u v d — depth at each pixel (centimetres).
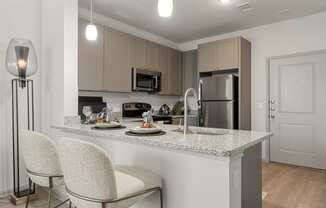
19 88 265
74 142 121
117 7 346
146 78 415
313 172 354
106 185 118
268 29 418
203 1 320
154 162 164
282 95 407
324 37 364
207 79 427
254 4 330
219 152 120
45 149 164
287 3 328
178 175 149
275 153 413
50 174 167
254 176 192
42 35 280
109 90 353
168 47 472
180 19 391
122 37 374
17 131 253
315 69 375
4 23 254
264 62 423
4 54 255
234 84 403
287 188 288
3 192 254
